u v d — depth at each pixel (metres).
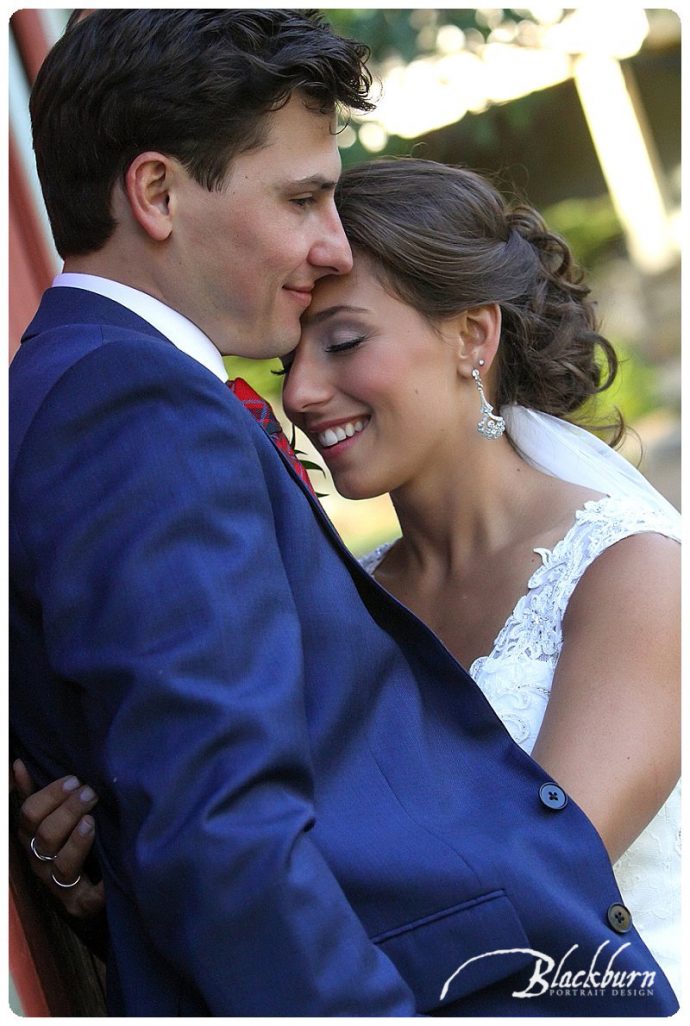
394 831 2.59
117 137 2.89
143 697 2.32
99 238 3.01
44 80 3.00
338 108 3.12
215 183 2.91
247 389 3.14
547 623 3.46
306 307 3.40
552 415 4.15
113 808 2.68
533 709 3.36
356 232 3.61
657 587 3.31
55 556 2.50
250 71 2.85
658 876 3.33
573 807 2.80
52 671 2.63
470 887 2.56
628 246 14.68
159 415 2.56
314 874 2.27
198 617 2.38
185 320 3.00
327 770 2.61
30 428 2.62
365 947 2.31
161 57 2.85
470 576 3.76
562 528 3.63
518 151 13.59
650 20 13.29
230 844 2.21
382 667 2.82
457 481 3.78
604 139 14.26
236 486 2.55
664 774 3.17
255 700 2.34
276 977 2.20
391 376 3.61
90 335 2.76
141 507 2.48
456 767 2.81
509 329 3.99
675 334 14.53
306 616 2.70
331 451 3.71
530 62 11.84
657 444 12.77
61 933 3.16
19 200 5.76
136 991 2.55
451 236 3.69
